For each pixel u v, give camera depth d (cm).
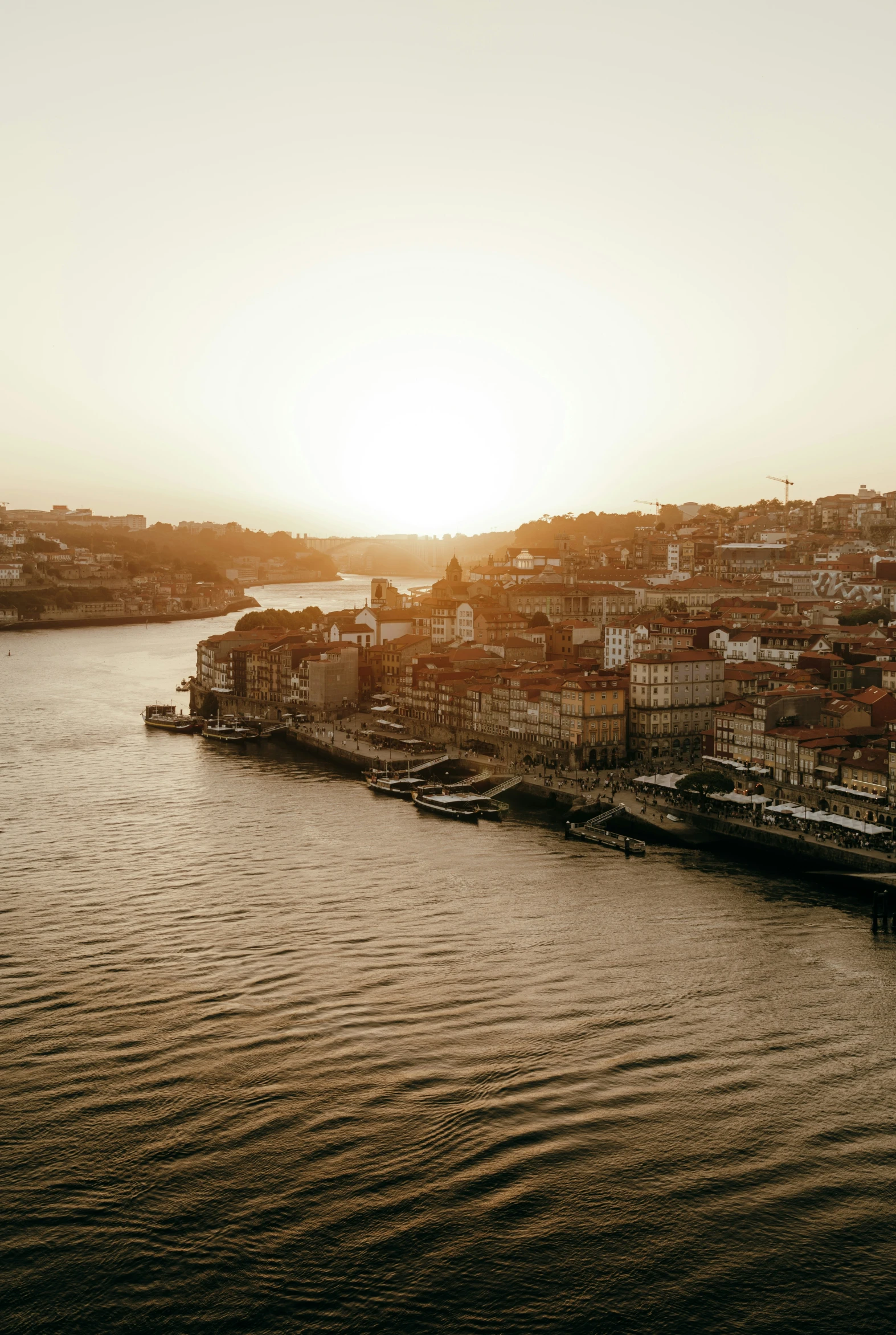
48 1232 11112
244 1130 12669
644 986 16338
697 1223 11325
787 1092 13550
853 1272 10725
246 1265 10731
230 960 17150
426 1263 10775
